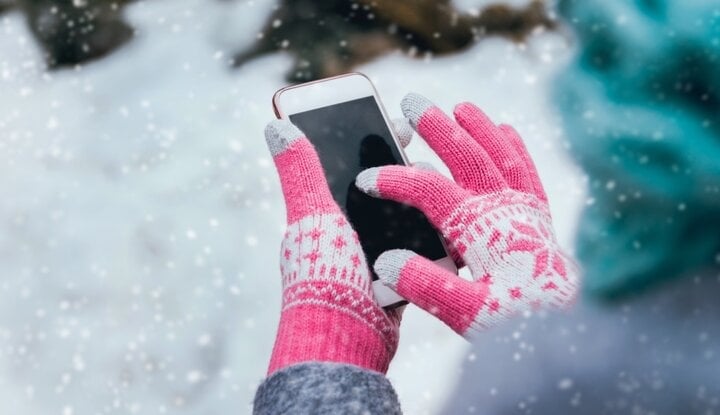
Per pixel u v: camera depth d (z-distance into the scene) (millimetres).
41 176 941
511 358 537
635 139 870
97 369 857
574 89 929
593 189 853
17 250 907
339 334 587
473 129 655
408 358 831
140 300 881
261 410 524
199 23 1000
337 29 981
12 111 970
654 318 540
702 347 520
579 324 538
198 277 887
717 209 735
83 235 910
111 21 1003
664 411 511
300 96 679
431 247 643
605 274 609
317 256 610
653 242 711
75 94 978
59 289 891
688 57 902
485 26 974
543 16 971
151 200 922
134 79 982
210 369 854
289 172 643
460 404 547
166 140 950
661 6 931
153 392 848
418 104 646
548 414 519
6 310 881
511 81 945
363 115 679
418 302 583
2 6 1006
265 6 998
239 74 976
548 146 899
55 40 997
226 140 942
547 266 581
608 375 520
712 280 563
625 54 929
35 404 845
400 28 977
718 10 911
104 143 953
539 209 635
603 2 956
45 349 867
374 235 646
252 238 900
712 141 838
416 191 612
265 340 861
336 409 508
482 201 608
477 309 568
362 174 626
